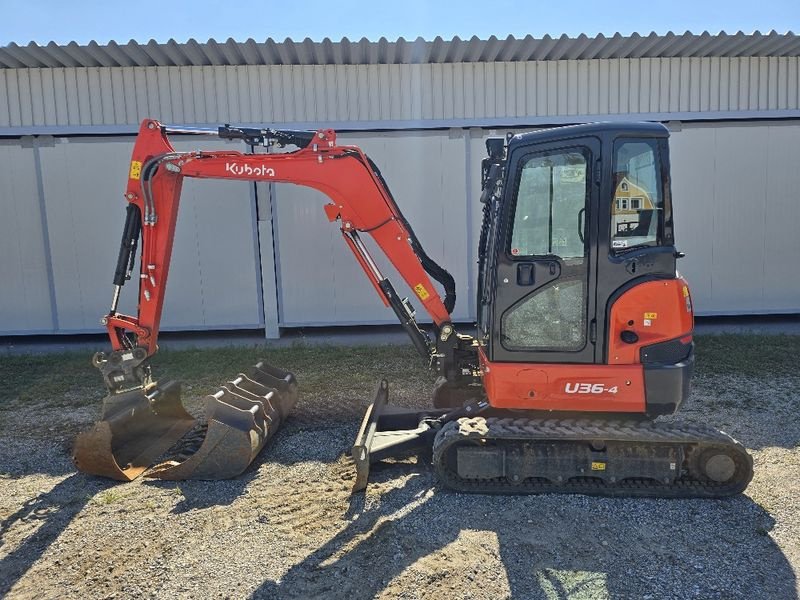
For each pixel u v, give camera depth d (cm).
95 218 944
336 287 957
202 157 470
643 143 393
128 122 922
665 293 393
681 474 395
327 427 551
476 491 407
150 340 482
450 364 492
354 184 472
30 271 956
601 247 393
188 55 865
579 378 399
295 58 889
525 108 930
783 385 661
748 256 973
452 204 945
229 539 358
